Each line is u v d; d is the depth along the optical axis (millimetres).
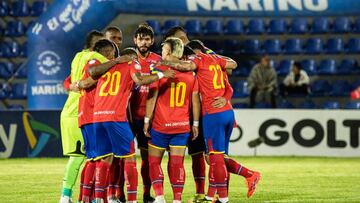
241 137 53156
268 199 31688
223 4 66500
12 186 36031
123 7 61938
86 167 27906
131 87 26906
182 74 27562
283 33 68375
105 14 58344
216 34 68250
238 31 68438
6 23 70000
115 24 63188
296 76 60906
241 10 66562
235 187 36094
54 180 38531
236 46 67438
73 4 57406
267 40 67500
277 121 53000
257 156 52938
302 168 45281
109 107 26469
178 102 27562
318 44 67062
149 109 27391
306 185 36969
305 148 52906
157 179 27484
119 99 26531
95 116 26750
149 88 27375
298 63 60844
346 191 34562
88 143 27516
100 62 26828
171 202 30781
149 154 27859
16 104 64250
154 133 27609
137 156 51969
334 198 32062
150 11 64375
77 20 57500
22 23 69312
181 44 27250
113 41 30391
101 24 58281
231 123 28406
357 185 36969
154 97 27328
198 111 28078
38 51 57469
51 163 47656
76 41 57625
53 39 57406
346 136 52656
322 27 68312
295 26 68562
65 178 28406
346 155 52656
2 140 50969
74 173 28344
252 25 68750
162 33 66750
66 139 28531
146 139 29625
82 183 28531
